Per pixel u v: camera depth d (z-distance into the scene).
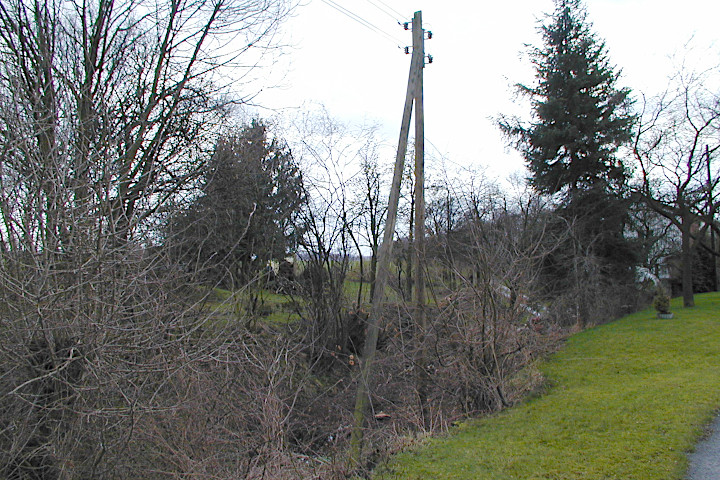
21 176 5.71
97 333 5.77
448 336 10.26
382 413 10.15
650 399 9.18
